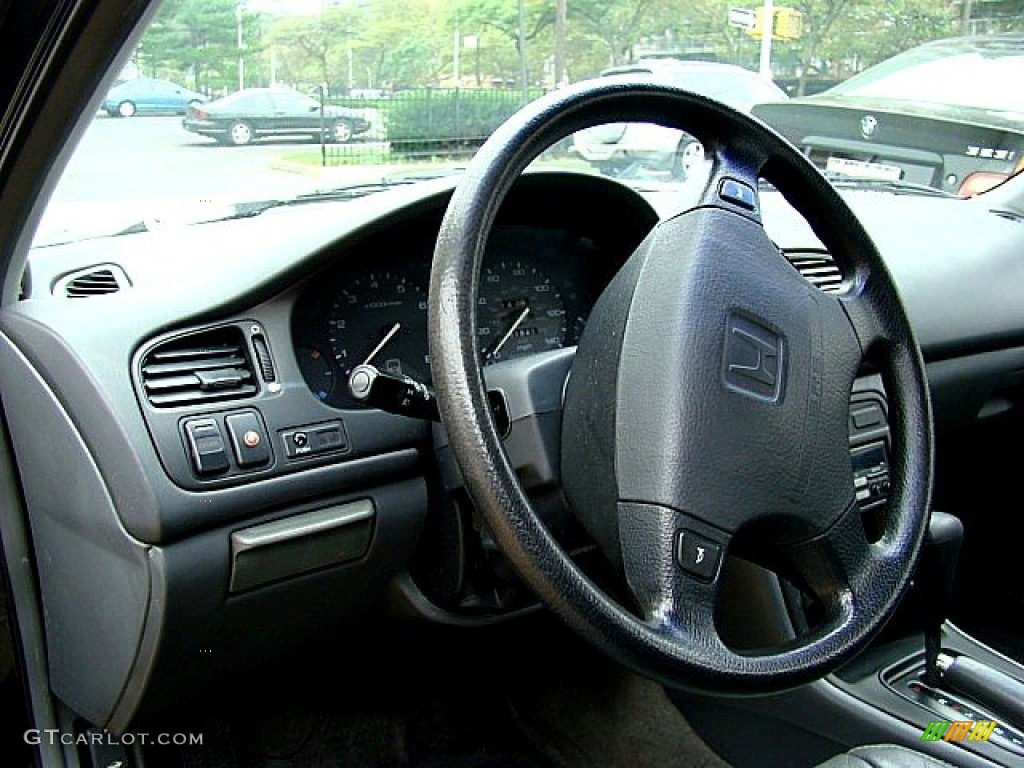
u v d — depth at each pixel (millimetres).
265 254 1284
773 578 1451
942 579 1450
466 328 906
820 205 1158
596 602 882
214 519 1206
